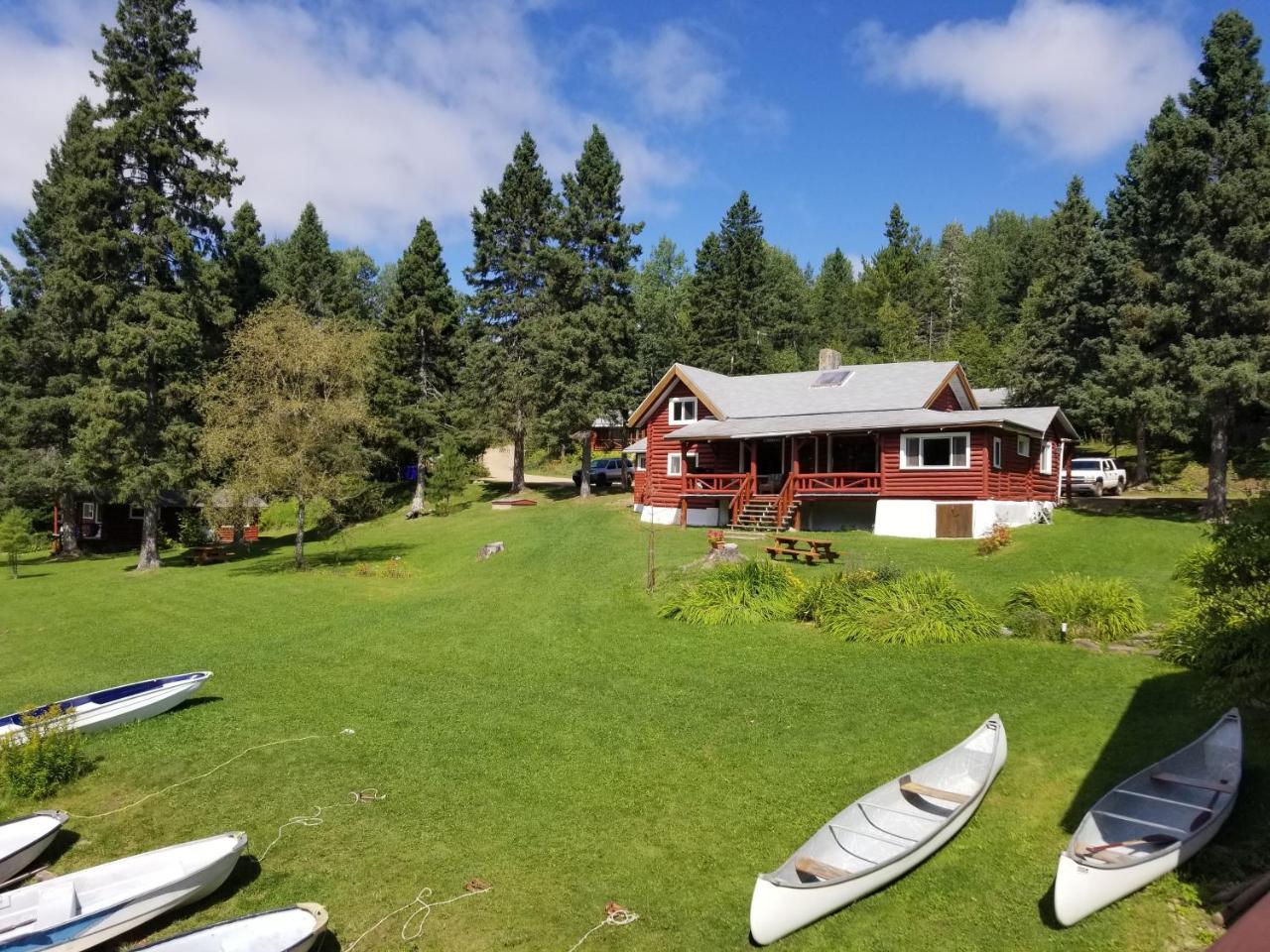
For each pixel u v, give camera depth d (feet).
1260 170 88.99
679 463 119.85
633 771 34.76
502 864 27.91
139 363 105.91
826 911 23.75
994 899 24.45
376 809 32.35
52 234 129.49
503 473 219.00
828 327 277.64
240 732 41.55
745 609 58.44
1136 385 99.86
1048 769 32.17
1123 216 144.66
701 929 23.91
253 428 96.84
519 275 154.30
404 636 61.05
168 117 108.47
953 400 116.57
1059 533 89.35
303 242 168.66
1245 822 26.73
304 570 100.48
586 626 59.72
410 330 156.04
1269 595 37.45
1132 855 23.63
